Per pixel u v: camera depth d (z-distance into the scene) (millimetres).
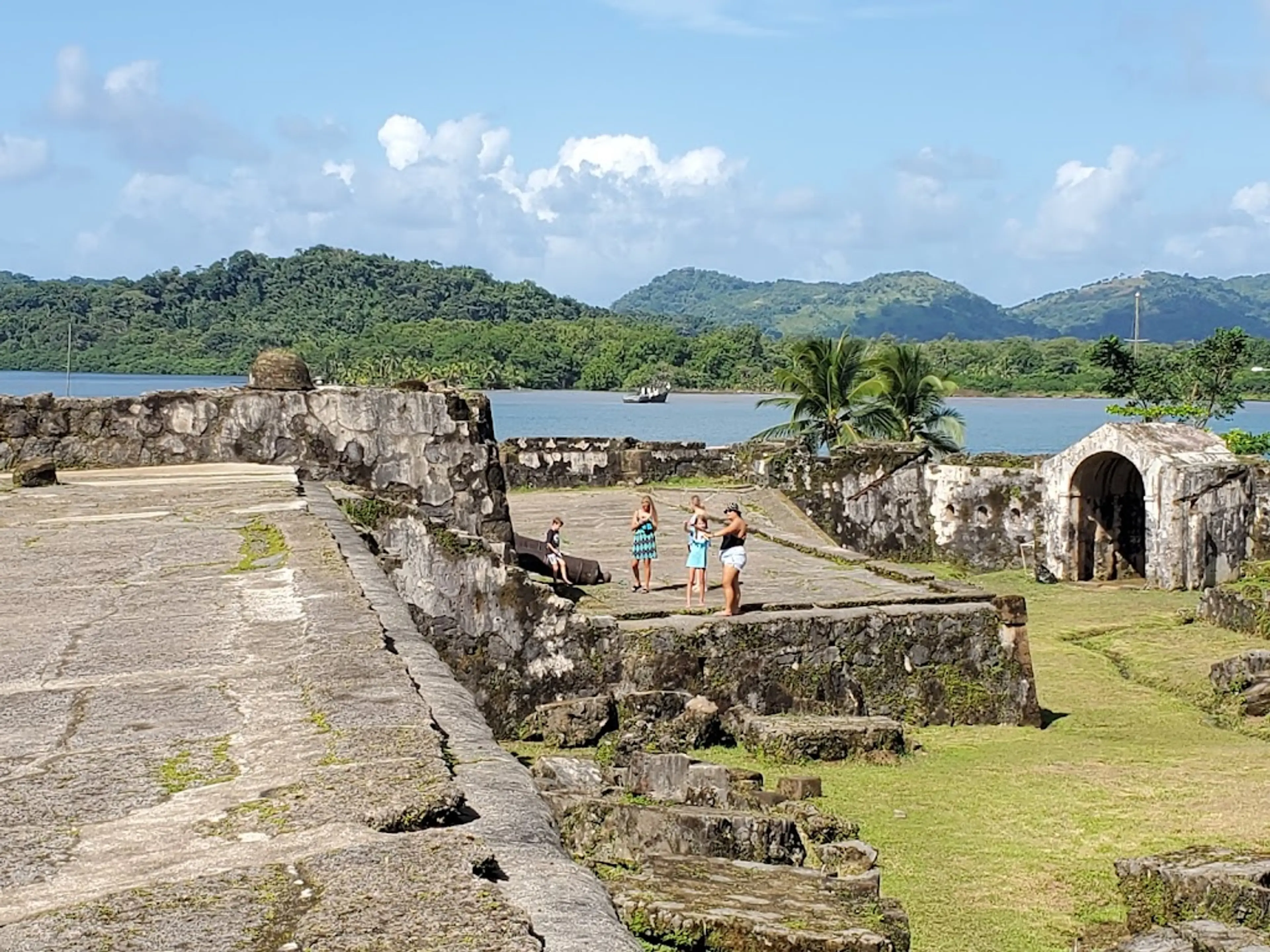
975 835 10062
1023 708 14352
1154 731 14742
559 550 17266
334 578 7891
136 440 15547
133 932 2807
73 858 3324
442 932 2760
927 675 14109
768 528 23734
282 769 4016
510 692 13164
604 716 12570
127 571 8375
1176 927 7523
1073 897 8703
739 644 13570
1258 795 11273
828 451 36312
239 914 2885
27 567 8586
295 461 15758
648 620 13766
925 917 8336
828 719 12836
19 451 15219
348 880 3051
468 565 13141
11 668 5656
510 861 3436
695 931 5836
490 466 16141
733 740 12789
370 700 4836
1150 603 24781
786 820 7797
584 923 3098
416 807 3551
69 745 4418
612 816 7766
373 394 15898
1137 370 43750
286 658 5668
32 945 2764
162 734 4516
